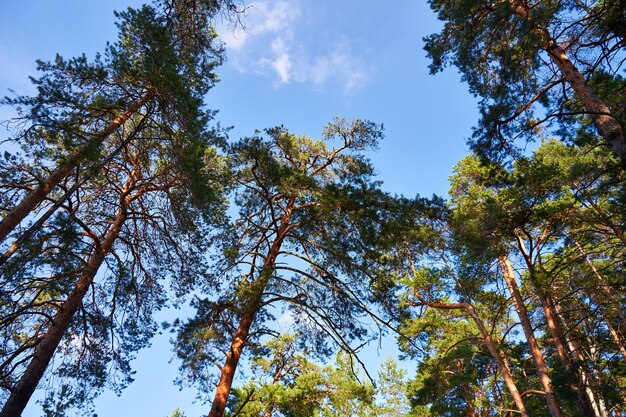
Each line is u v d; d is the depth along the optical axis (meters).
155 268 13.22
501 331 18.98
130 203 13.15
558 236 13.01
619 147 7.61
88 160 8.47
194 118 10.03
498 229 12.41
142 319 12.69
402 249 10.94
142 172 12.86
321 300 12.24
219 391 9.28
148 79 9.60
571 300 15.11
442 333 17.92
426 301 16.48
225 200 14.24
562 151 16.45
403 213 10.39
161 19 9.77
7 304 8.84
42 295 10.91
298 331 12.73
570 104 10.11
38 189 8.90
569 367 12.19
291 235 12.17
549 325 13.14
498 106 9.94
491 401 20.33
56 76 9.37
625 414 16.30
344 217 10.88
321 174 14.80
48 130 8.95
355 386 16.73
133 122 11.55
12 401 8.23
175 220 12.16
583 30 9.01
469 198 17.45
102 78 9.43
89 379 11.30
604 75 9.41
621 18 7.52
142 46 10.12
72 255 9.21
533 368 17.64
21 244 7.63
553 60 9.83
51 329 9.48
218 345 11.05
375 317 10.82
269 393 15.53
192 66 10.89
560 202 12.55
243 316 10.83
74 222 8.68
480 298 15.00
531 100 9.66
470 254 12.16
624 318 13.53
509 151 10.82
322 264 12.49
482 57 10.66
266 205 13.12
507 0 8.81
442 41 11.05
